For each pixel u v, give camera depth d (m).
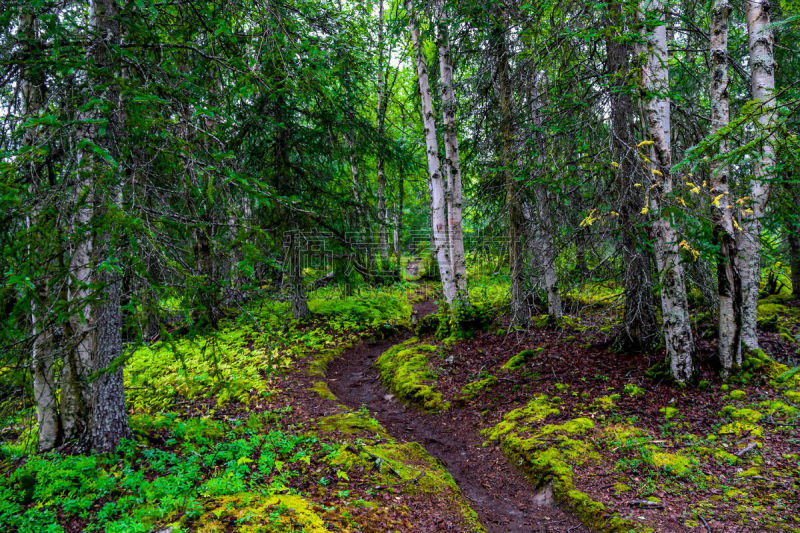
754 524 4.10
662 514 4.41
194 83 5.12
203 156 4.87
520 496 5.33
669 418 6.23
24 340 4.09
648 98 6.21
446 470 5.95
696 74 9.30
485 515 4.97
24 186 3.92
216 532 3.73
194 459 5.07
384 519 4.29
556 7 6.79
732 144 5.39
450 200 11.23
